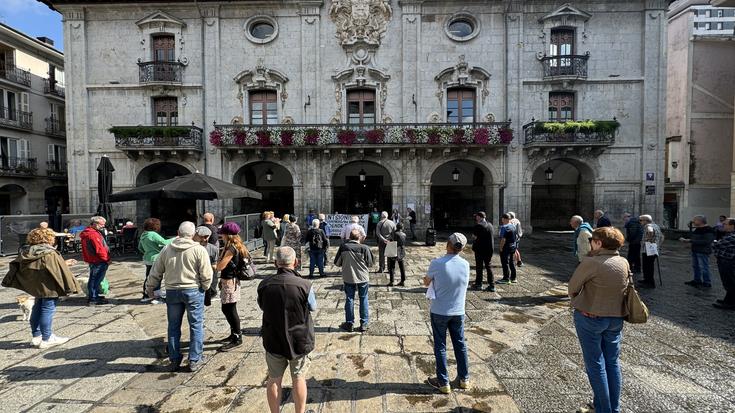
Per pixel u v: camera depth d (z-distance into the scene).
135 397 3.60
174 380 3.93
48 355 4.50
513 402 3.50
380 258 9.39
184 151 17.09
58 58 24.55
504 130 16.64
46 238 4.67
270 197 21.44
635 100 17.36
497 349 4.72
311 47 17.50
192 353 4.13
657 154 17.27
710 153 20.77
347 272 5.31
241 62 17.69
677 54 21.22
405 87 17.47
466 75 17.39
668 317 5.87
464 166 21.84
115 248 11.96
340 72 17.42
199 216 17.59
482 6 17.39
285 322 3.02
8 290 7.56
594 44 17.36
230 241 4.74
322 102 17.66
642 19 17.23
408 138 16.78
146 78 17.22
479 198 22.05
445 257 3.73
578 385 3.82
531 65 17.44
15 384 3.82
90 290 6.56
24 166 22.00
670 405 3.44
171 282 4.06
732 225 6.61
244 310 6.32
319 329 5.41
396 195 17.56
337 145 16.83
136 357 4.46
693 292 7.40
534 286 7.96
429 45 17.53
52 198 24.05
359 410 3.37
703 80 20.64
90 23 17.50
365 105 17.92
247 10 17.56
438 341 3.66
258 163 18.02
